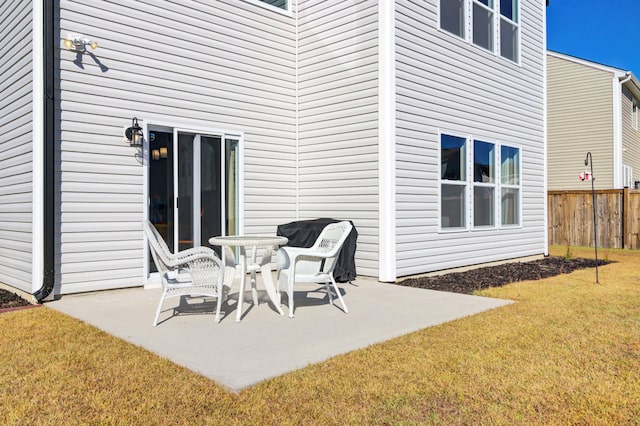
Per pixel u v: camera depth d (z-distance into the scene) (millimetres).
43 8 5102
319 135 7418
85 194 5504
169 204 6301
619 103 14609
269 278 4926
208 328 4137
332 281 4785
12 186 5809
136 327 4156
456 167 7801
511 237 9117
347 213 7027
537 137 9984
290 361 3271
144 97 5988
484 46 8508
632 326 4242
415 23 6938
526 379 3018
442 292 5934
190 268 4324
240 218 7012
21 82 5516
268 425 2414
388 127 6473
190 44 6434
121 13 5777
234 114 6941
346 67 7000
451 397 2754
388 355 3438
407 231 6816
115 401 2660
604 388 2885
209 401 2654
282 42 7590
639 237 11766
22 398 2701
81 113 5465
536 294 5766
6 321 4355
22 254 5594
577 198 12820
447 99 7555
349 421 2465
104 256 5668
